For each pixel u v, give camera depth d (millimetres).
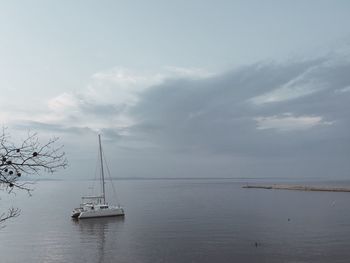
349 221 69438
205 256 41875
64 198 158375
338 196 145375
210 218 75625
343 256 41188
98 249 47219
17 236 57250
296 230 58469
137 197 156625
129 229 62750
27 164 7141
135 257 42375
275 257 41062
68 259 42406
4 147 7000
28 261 41781
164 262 39844
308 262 38906
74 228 65375
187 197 152875
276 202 117750
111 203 120688
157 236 54844
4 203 125812
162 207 103625
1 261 41875
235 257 41250
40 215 86125
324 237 52125
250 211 89188
